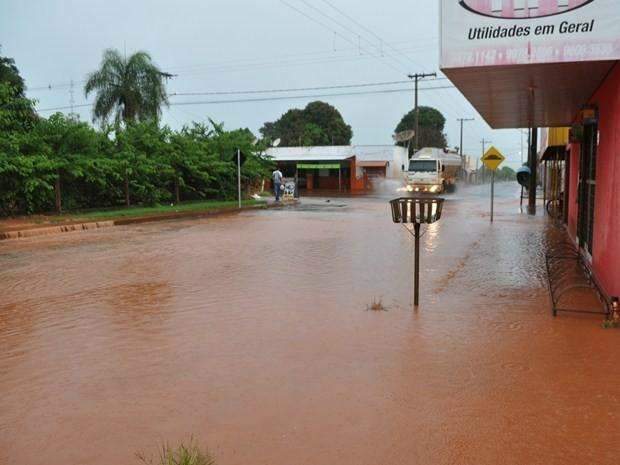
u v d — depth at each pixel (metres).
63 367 5.06
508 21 6.49
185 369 4.93
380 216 21.91
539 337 5.70
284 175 56.91
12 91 19.67
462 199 35.62
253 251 12.20
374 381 4.57
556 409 4.01
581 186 10.93
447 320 6.41
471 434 3.65
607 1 6.20
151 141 24.66
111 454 3.47
